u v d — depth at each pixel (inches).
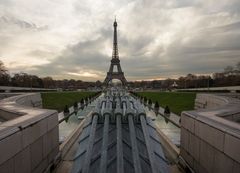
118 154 245.3
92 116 356.5
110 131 319.0
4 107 573.6
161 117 1248.8
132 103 455.5
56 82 6692.9
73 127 934.4
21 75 4525.1
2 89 2719.0
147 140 280.4
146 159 254.2
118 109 360.2
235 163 264.2
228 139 279.3
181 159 446.0
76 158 267.4
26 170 308.8
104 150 255.9
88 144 276.5
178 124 939.3
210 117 387.9
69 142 590.2
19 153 287.6
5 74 3782.0
